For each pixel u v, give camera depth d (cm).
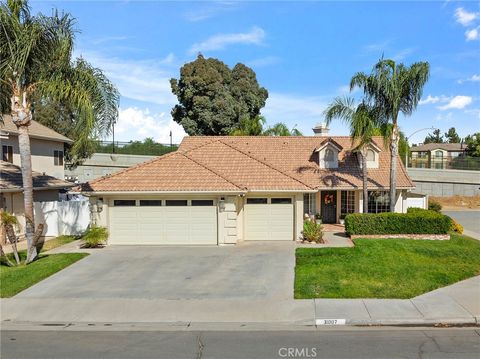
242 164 2111
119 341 916
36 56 1503
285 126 3822
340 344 877
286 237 1964
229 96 4522
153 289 1266
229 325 1001
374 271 1389
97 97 1633
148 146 5003
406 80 2009
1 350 876
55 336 952
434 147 8025
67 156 3681
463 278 1334
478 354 820
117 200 1905
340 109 2111
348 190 2458
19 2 1467
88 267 1521
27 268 1479
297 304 1110
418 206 2767
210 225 1891
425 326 983
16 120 1530
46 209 2184
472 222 2962
